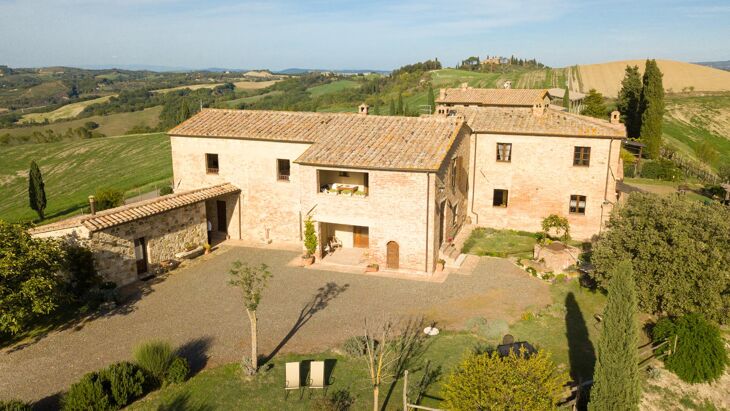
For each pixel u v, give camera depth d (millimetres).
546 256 30359
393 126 32750
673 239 22344
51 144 99938
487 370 14508
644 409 18938
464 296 26797
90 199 27031
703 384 20266
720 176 57906
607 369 15445
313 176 30406
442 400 18078
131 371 18234
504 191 37750
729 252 21578
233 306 25703
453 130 31469
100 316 24500
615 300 15383
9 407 16062
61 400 17469
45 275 21625
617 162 34438
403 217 29141
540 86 124938
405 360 20750
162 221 30328
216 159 36344
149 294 27047
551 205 36500
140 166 79438
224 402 18109
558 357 21094
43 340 22219
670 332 21250
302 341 22391
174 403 18031
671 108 99312
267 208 35062
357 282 28594
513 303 26031
